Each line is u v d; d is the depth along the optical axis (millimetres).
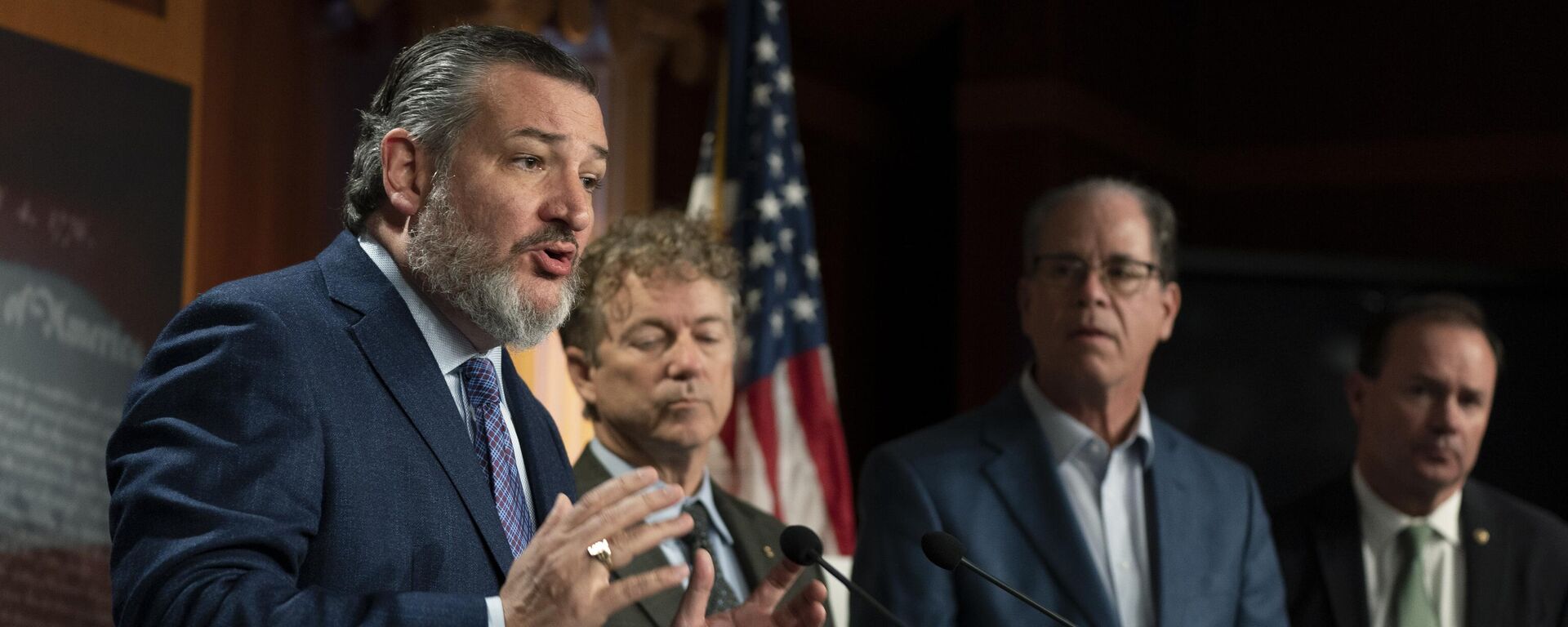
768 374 6898
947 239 12953
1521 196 12625
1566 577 5320
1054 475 4691
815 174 12242
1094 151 12250
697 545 4062
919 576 4488
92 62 6039
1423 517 5363
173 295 6363
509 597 2316
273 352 2490
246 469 2369
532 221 2754
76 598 5914
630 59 8516
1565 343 8406
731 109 7438
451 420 2725
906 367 13281
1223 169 13734
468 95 2781
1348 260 8328
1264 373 8188
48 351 5801
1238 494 4961
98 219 6027
